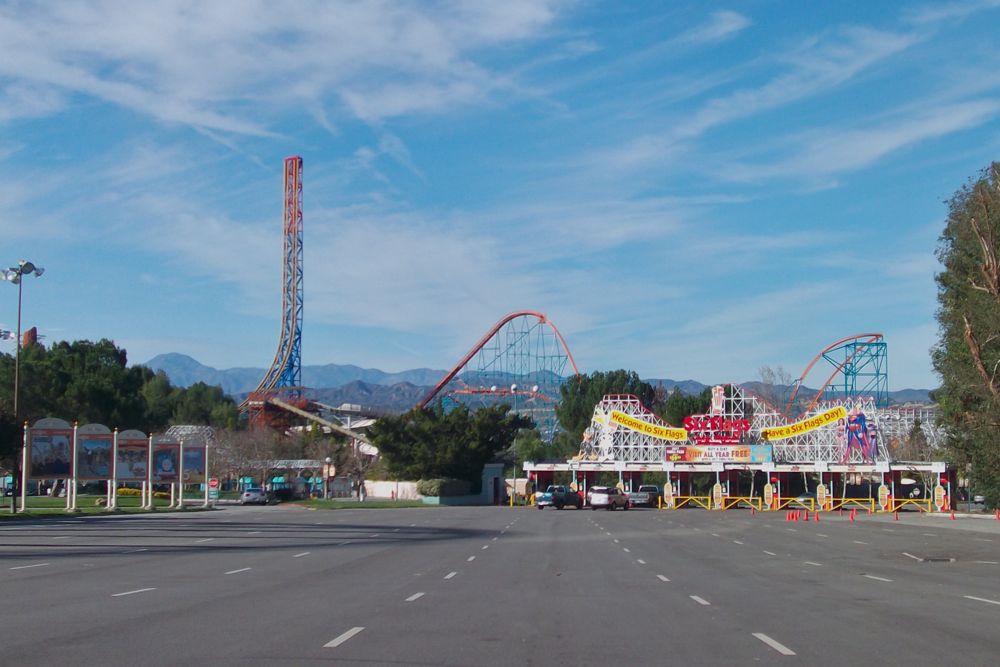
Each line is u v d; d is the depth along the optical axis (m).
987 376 54.16
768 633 15.62
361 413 169.00
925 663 12.98
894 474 87.94
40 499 92.56
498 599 20.11
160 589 21.56
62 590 21.27
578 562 29.95
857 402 84.69
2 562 28.66
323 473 113.94
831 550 36.28
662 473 117.31
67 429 66.56
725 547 37.59
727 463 86.06
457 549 35.12
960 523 59.84
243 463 112.25
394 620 16.81
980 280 59.38
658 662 12.98
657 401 162.62
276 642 14.33
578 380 148.00
